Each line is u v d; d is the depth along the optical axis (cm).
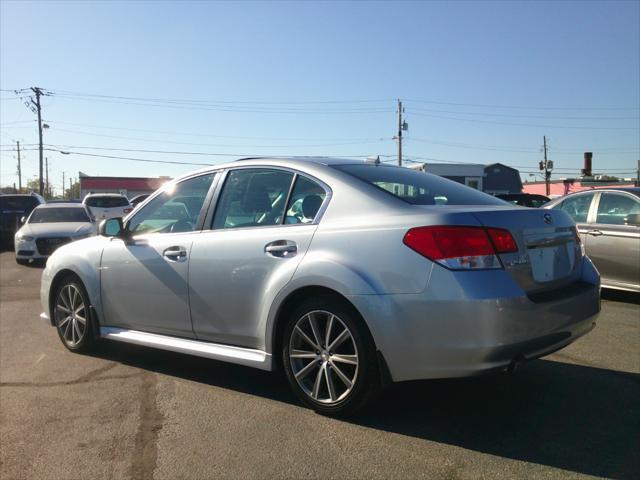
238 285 409
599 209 809
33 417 392
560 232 382
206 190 461
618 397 412
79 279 538
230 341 423
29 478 311
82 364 512
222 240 425
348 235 362
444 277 323
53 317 573
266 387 443
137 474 312
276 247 391
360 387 355
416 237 335
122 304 496
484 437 347
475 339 317
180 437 355
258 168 436
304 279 369
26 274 1163
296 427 365
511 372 332
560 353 522
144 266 473
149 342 473
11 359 532
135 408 405
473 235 327
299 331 382
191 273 439
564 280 378
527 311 328
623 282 757
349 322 356
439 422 369
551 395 416
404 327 333
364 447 336
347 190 381
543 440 342
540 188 6359
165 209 485
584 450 329
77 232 1338
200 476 308
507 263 331
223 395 427
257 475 307
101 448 344
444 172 5012
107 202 2080
